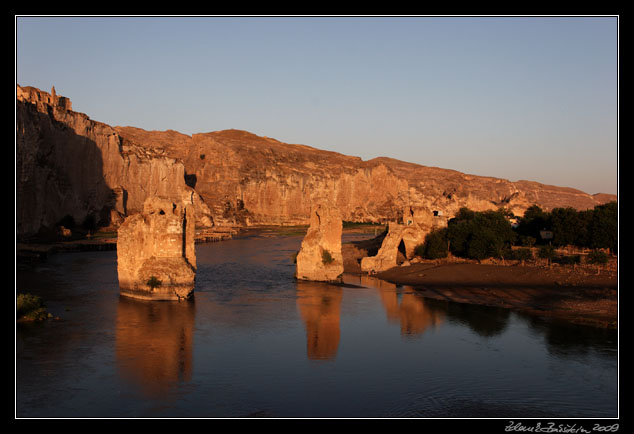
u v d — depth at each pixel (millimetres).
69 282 70875
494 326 47938
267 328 47344
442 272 75562
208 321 49406
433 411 29266
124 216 186500
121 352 39594
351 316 52281
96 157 177000
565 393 32000
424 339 43812
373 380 34219
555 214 93000
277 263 100500
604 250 83250
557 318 50531
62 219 154000
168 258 59406
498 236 83188
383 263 83938
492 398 31234
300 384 33469
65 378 34031
